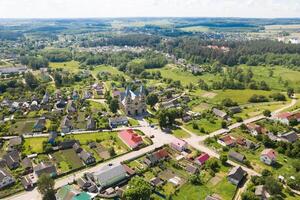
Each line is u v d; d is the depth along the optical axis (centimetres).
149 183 12625
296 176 12794
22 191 12406
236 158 15038
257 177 13000
